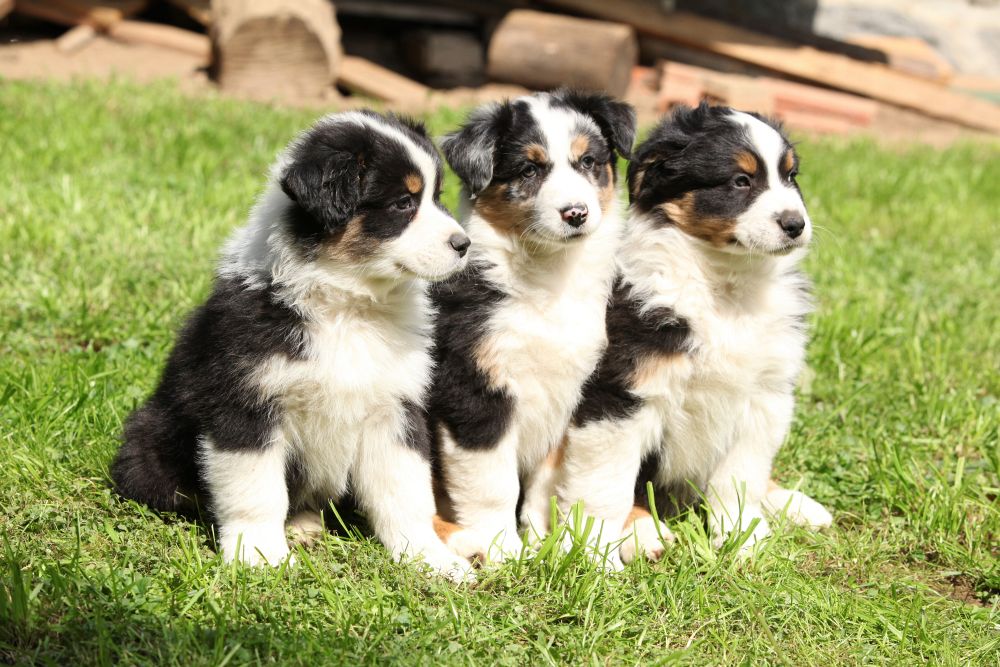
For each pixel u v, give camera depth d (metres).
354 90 11.40
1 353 4.99
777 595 3.59
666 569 3.81
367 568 3.61
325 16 11.22
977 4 16.47
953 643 3.46
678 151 4.10
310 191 3.49
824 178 9.62
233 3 10.72
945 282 7.37
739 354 4.02
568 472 4.07
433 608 3.38
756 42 13.09
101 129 8.52
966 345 6.19
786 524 4.16
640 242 4.12
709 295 4.04
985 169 10.78
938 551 4.14
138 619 3.12
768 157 4.02
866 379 5.62
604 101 4.36
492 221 4.12
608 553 3.76
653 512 4.02
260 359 3.53
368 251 3.61
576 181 4.04
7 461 3.94
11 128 8.23
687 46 13.00
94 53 11.41
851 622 3.53
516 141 4.11
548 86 11.62
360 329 3.70
